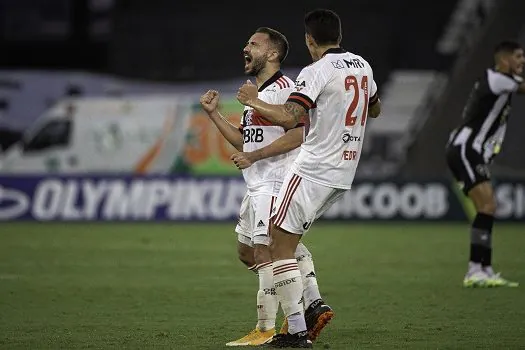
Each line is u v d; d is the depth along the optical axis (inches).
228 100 3506.4
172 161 3479.3
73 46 4453.7
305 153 1014.4
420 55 4249.5
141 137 3494.1
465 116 1617.9
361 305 1387.8
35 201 2994.6
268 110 991.0
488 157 1600.6
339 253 2140.7
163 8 4392.2
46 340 1091.3
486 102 1583.4
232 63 4291.3
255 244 1084.5
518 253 2130.9
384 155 4033.0
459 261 1984.5
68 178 2999.5
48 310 1338.6
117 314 1302.9
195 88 3969.0
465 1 4237.2
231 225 2878.9
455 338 1102.4
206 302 1418.6
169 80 4249.5
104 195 2987.2
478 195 1587.1
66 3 4520.2
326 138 1006.4
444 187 2965.1
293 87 1094.4
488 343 1066.7
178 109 3499.0
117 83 3971.5
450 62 4232.3
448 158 1622.8
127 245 2303.2
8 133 3919.8
